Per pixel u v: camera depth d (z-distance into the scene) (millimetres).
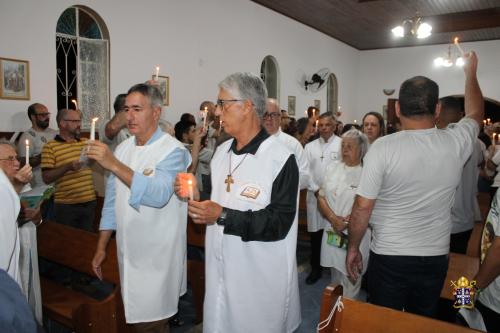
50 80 4785
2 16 4281
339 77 11680
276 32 8680
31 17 4531
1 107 4348
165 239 1917
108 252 2309
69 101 5262
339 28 10195
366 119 3609
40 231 2887
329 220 2670
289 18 9125
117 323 2043
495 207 1555
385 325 1414
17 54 4438
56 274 3529
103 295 3422
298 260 4406
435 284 1735
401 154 1668
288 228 1511
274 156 1562
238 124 1580
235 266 1624
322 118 3943
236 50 7516
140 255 1896
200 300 2842
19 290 1010
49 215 3486
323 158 3926
